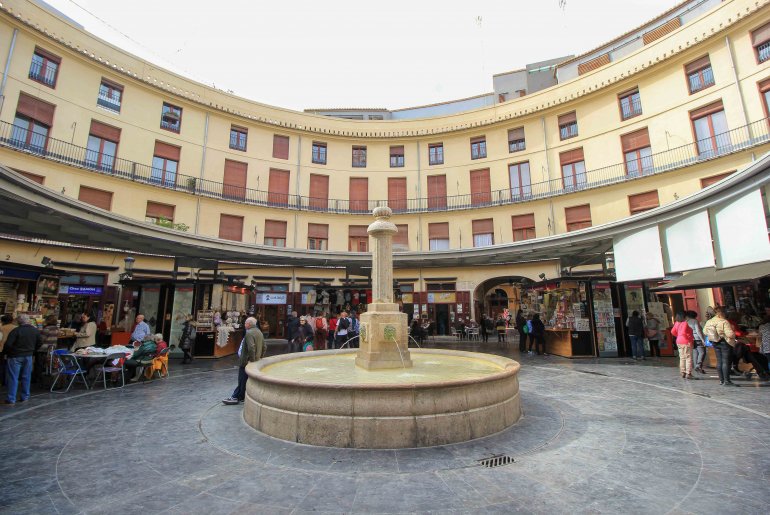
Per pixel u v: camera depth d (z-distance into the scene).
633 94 19.98
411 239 24.44
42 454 4.39
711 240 8.37
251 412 5.39
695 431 4.99
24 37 16.38
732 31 16.58
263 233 22.98
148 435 5.03
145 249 14.45
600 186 19.81
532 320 14.43
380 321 6.83
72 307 17.11
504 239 22.70
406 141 25.91
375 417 4.46
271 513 3.10
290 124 24.78
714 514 3.01
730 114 16.47
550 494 3.35
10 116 15.73
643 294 13.29
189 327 12.48
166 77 21.19
